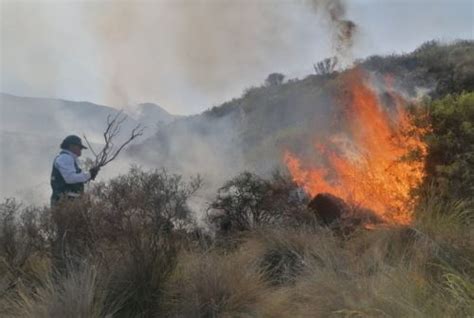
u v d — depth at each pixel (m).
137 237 5.29
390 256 5.18
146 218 5.67
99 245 5.38
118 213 5.49
